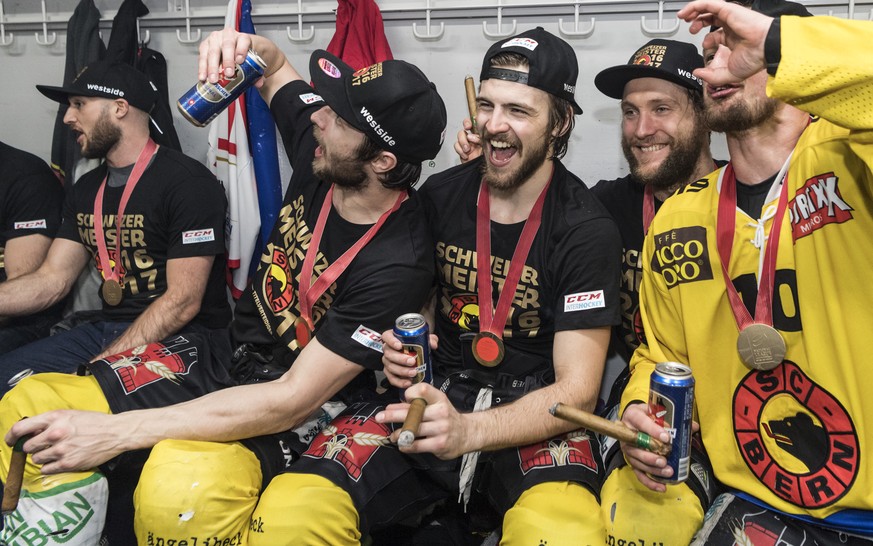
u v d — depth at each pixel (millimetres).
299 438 1870
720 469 1554
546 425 1619
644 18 2316
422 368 1596
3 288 2385
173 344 2027
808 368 1428
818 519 1431
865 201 1338
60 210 2656
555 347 1740
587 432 1767
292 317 1941
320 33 2586
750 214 1515
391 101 1736
